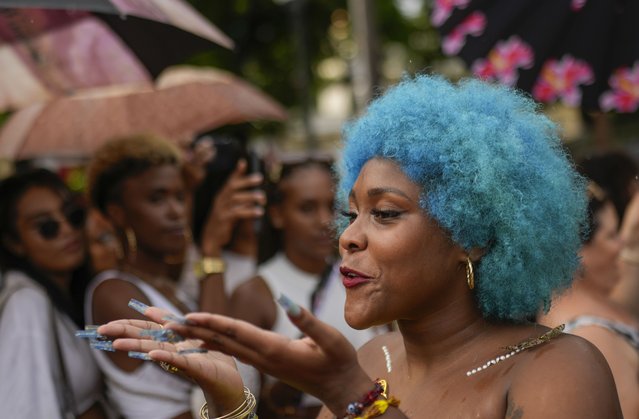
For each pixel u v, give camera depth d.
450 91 1.60
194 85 4.02
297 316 1.40
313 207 3.13
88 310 2.69
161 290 2.75
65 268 2.85
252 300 2.89
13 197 2.83
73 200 2.92
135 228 2.77
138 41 3.04
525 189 1.52
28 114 3.81
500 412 1.45
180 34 2.98
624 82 3.14
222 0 11.11
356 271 1.54
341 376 1.50
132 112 3.82
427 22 11.81
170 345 1.48
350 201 1.63
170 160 2.81
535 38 3.20
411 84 1.63
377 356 1.83
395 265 1.52
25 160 4.20
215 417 1.57
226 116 3.96
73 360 2.68
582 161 2.99
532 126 1.58
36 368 2.57
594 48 3.16
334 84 11.96
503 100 1.60
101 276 2.72
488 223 1.51
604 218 2.68
